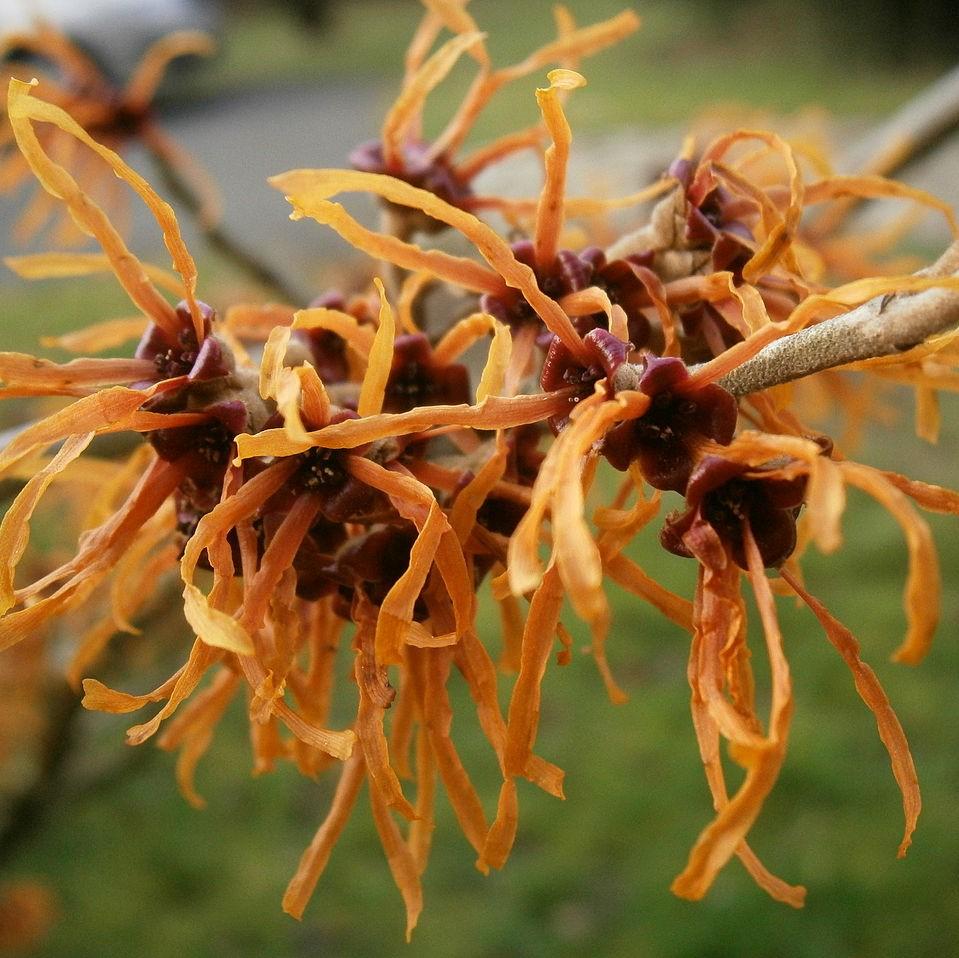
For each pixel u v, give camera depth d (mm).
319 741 80
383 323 79
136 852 406
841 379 122
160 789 436
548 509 86
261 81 1343
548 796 406
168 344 88
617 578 80
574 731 427
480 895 381
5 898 364
